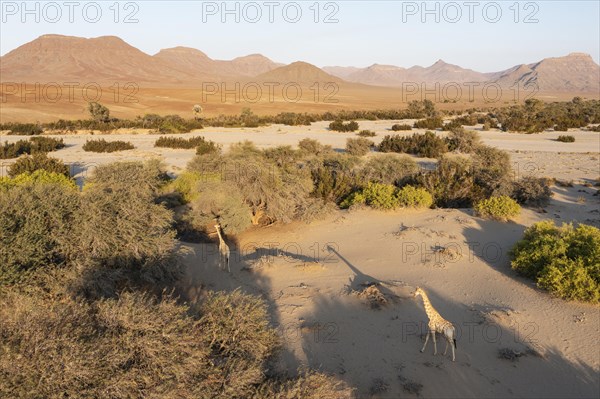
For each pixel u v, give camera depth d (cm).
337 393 630
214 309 692
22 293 785
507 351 796
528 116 7250
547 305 969
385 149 3794
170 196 1805
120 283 985
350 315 942
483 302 996
